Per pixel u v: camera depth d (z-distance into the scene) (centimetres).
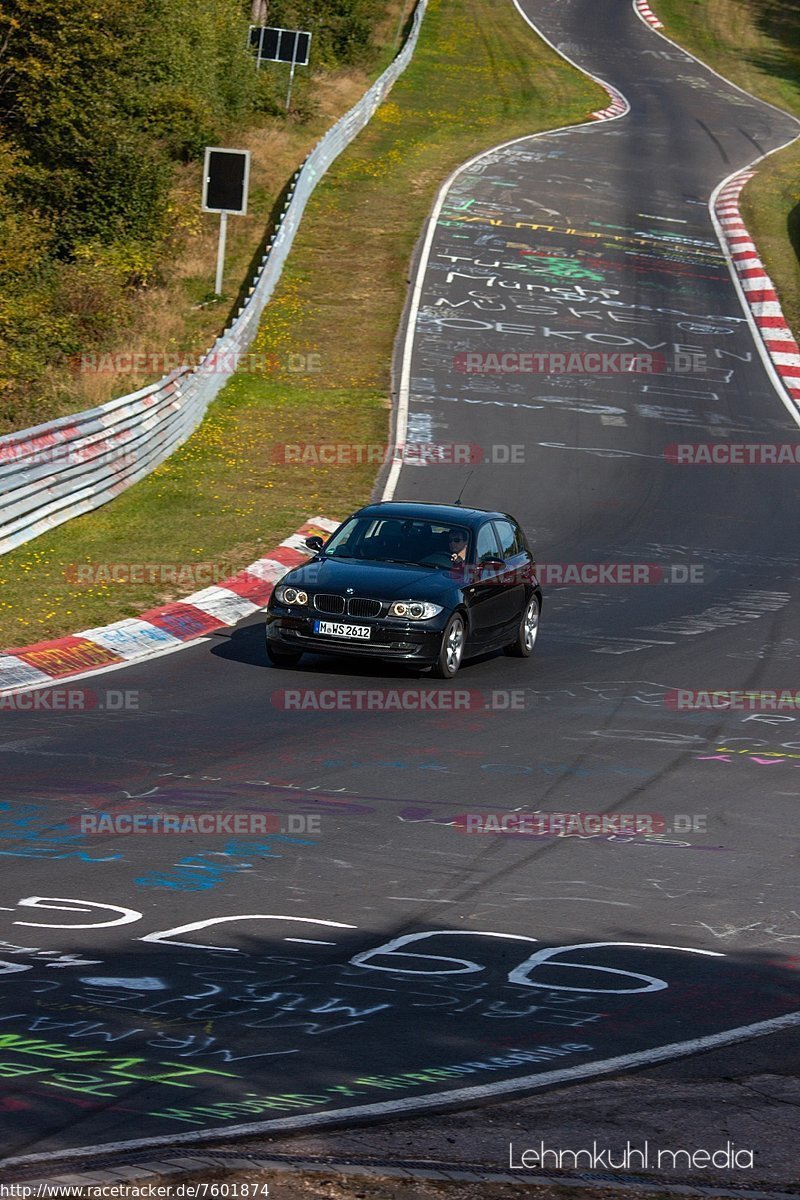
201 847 3406
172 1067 2100
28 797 3756
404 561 5850
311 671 5597
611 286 15075
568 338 13362
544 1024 2370
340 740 4566
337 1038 2256
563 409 11444
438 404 11275
